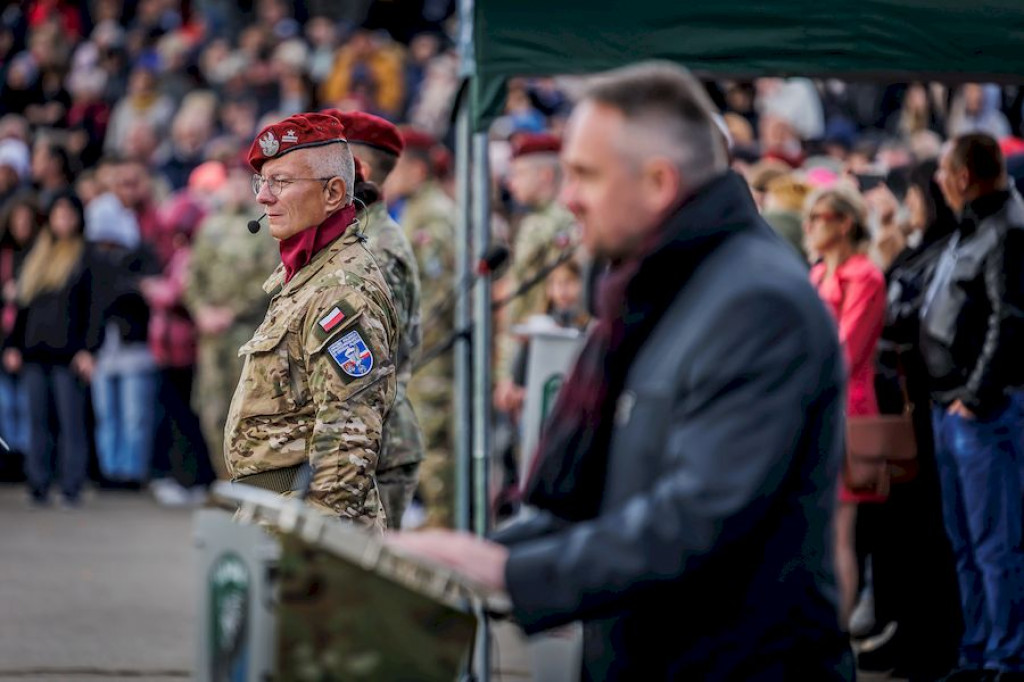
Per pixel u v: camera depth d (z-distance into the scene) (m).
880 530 21.91
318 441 13.83
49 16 57.88
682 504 8.24
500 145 39.50
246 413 14.21
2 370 40.28
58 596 26.47
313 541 8.43
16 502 38.31
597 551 8.30
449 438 28.64
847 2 18.05
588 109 8.78
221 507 8.98
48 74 54.94
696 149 8.73
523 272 27.16
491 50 18.12
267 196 14.45
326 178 14.45
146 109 52.62
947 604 21.30
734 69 18.06
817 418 8.63
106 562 29.89
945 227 21.50
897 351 20.92
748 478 8.24
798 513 8.77
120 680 21.03
